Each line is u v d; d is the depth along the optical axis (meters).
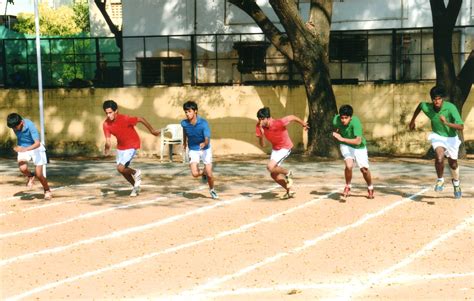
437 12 18.23
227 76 21.45
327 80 18.66
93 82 21.02
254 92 20.30
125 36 21.55
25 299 6.96
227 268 8.01
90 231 10.05
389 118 20.03
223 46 21.48
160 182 14.59
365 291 7.05
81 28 36.03
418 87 19.86
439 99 11.29
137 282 7.50
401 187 13.38
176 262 8.30
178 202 12.21
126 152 12.52
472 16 20.58
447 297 6.79
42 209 11.73
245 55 21.30
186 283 7.43
